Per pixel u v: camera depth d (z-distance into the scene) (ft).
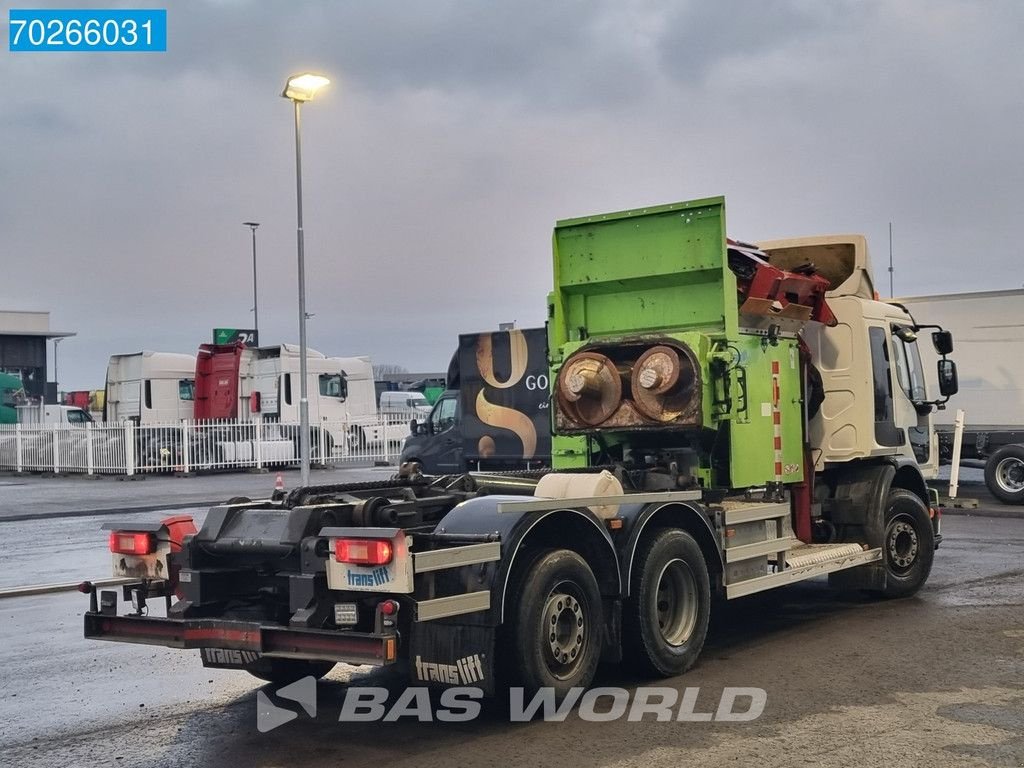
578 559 22.09
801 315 31.55
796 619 31.04
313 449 114.93
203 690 24.76
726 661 25.85
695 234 28.73
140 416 120.67
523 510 20.85
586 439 29.40
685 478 27.22
